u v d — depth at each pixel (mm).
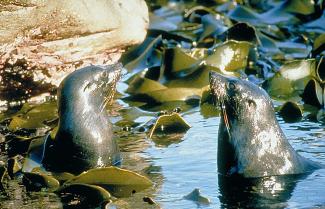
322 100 35438
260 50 42312
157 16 46375
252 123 27844
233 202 25188
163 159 29406
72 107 29516
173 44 43844
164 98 36719
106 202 25391
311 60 37812
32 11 35688
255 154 27547
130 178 26750
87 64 38094
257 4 48469
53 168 29094
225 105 28109
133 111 35438
